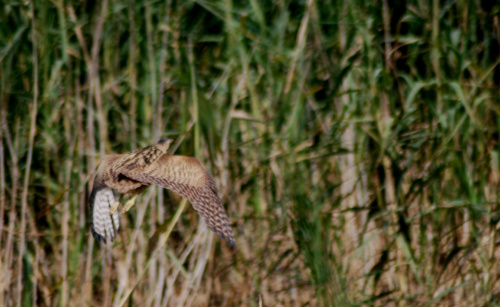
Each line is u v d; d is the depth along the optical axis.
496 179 14.73
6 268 13.77
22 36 14.51
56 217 14.54
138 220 13.66
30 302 13.90
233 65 14.31
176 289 14.74
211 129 13.70
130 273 14.27
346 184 14.70
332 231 14.54
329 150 14.46
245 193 14.62
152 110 14.40
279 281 14.64
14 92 14.09
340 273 13.94
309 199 13.99
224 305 14.57
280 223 14.14
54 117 14.31
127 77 14.62
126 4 14.27
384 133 14.10
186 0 14.77
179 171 9.70
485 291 13.93
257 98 14.70
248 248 14.38
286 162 13.83
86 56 14.23
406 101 14.60
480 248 14.50
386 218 14.50
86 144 14.66
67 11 14.52
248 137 14.72
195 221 14.57
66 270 13.87
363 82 14.62
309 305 14.52
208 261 14.30
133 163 9.73
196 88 13.73
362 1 14.73
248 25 14.62
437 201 14.62
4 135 14.50
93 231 10.74
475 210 14.43
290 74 13.98
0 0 14.53
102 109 14.27
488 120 15.44
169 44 14.68
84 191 14.18
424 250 14.41
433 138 14.66
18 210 14.75
